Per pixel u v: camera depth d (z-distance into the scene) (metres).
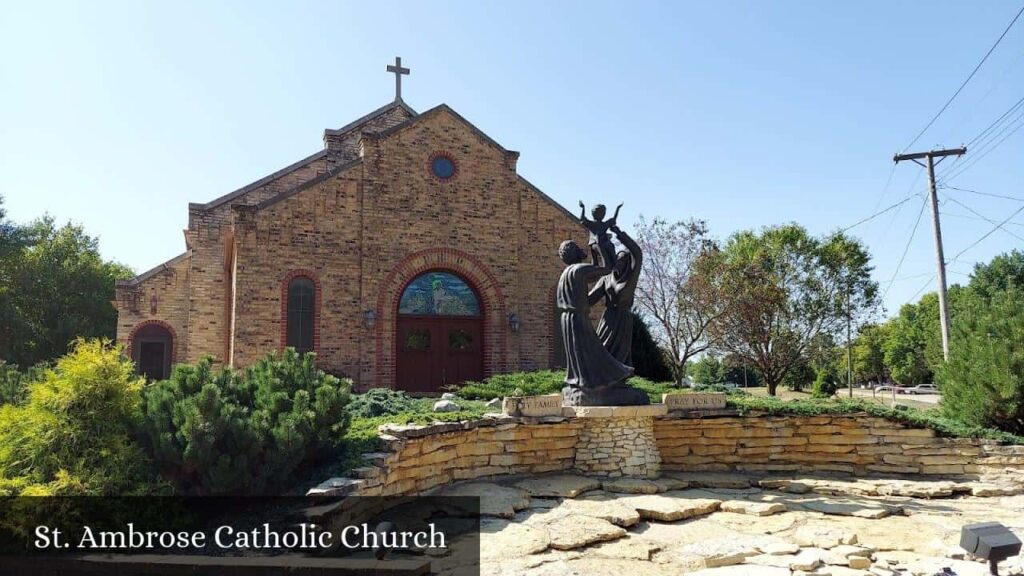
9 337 33.91
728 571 7.32
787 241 38.41
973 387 14.73
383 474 9.35
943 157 24.05
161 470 8.30
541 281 23.31
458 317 22.16
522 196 23.48
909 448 13.66
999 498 11.70
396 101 29.89
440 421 11.19
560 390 16.83
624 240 13.33
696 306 29.84
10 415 8.17
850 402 14.84
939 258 23.64
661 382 21.75
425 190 22.09
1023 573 7.03
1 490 7.32
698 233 30.42
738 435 13.71
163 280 23.73
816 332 37.19
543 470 12.33
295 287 20.39
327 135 28.33
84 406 8.31
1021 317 14.41
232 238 20.73
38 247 38.44
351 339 20.66
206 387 8.34
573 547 8.22
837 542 8.53
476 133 22.95
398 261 21.48
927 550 8.25
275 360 10.23
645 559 7.86
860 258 38.84
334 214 20.98
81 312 37.75
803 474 13.36
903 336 67.19
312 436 8.98
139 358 23.28
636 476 12.16
